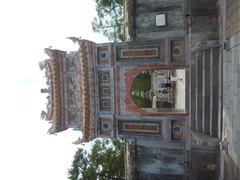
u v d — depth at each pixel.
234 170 15.77
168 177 23.16
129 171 24.59
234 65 15.89
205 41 19.72
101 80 22.56
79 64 22.38
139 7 22.56
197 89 20.64
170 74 38.84
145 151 23.48
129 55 22.02
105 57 22.31
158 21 22.09
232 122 16.22
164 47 21.56
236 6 15.66
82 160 33.59
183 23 21.59
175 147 22.11
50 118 23.23
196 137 20.50
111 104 22.53
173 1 21.92
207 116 20.19
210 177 21.45
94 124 22.78
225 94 17.80
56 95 22.84
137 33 22.62
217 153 20.52
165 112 22.12
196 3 21.05
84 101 22.23
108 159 33.88
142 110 22.19
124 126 22.75
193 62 21.06
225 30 18.14
